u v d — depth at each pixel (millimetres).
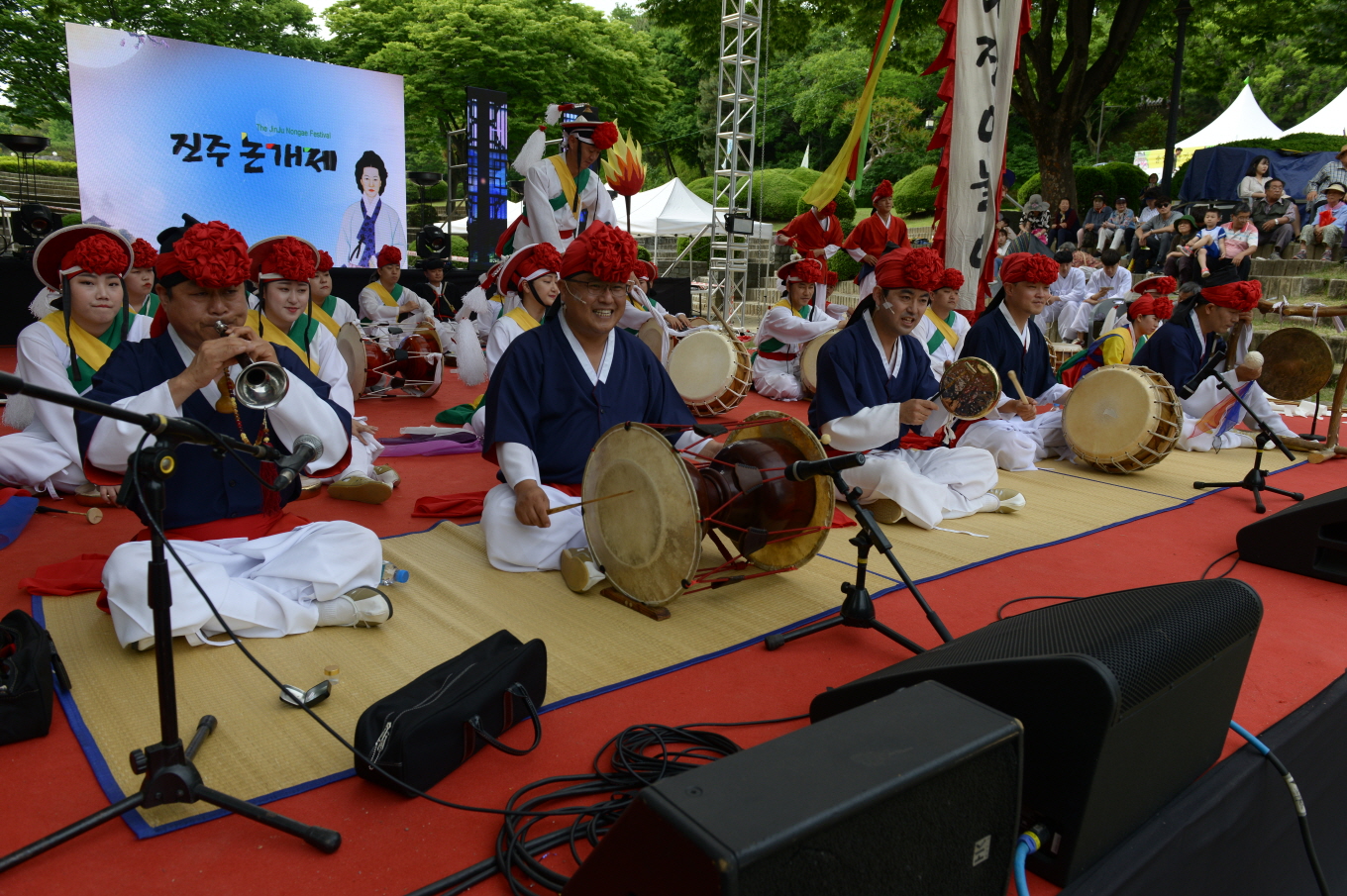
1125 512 4809
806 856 1279
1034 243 13375
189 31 21344
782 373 8672
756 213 26703
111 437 2633
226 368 2715
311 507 4465
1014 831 1631
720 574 3596
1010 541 4230
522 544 3486
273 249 4422
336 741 2266
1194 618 2010
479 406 5805
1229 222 14281
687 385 7426
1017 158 34594
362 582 3029
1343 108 22406
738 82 13969
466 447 5859
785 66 39438
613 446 3148
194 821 1932
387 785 2053
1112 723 1703
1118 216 15203
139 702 2412
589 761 2229
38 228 10836
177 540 2789
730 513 3336
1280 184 14156
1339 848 2926
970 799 1529
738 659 2848
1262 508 4887
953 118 7230
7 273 10609
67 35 12141
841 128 39375
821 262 8469
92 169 12578
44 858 1803
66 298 4078
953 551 4023
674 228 21188
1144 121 35938
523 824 1942
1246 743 2408
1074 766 1744
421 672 2645
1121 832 1929
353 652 2760
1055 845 1803
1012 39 7121
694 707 2527
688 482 2889
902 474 4242
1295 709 2625
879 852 1392
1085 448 5625
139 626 2574
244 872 1787
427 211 24312
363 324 8305
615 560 3195
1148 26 20031
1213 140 25594
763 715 2490
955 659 1931
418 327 8344
